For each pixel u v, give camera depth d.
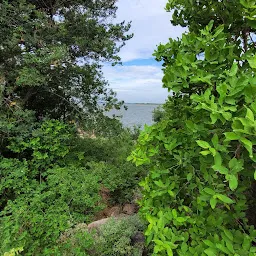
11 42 3.98
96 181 3.61
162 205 1.37
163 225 1.19
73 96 5.20
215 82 1.19
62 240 2.55
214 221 1.14
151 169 1.51
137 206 3.83
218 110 0.96
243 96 0.96
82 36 4.74
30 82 4.01
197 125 1.11
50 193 3.23
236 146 1.02
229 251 0.98
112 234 2.57
